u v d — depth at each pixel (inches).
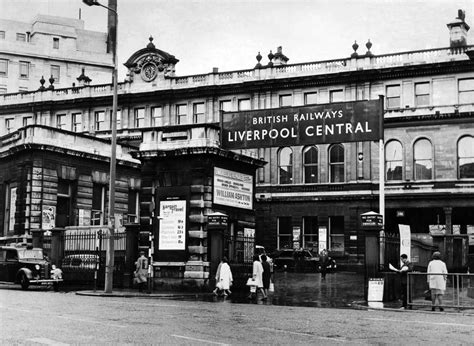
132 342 502.9
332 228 2304.4
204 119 2536.9
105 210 1931.6
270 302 999.6
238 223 1352.1
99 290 1253.1
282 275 1775.3
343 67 2326.5
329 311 831.1
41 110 2819.9
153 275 1250.6
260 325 641.6
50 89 2824.8
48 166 1760.6
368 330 613.6
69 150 1807.3
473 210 2183.8
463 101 2162.9
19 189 1753.2
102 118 2723.9
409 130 2223.2
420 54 2224.4
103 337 530.9
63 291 1257.4
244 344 503.8
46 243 1531.7
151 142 1320.1
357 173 2273.6
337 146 2340.1
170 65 2618.1
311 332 591.5
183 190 1275.8
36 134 1743.4
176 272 1261.1
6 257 1334.9
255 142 1244.5
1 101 2896.2
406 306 904.3
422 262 1568.7
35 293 1162.0
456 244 1608.0
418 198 2175.2
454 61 2153.1
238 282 1272.1
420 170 2206.0
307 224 2340.1
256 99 2459.4
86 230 1450.5
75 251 1421.0
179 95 2578.7
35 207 1723.7
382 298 966.4
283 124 1223.5
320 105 1194.6
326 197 2297.0
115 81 1186.0
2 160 1861.5
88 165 1882.4
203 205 1258.6
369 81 2288.4
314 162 2364.7
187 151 1270.9
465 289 885.8
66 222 1813.5
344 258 2249.0
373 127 1152.8
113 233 1147.3
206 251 1252.5
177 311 783.1
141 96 2635.3
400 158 2230.6
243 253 1353.3
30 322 639.1
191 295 1128.2
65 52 3971.5
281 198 2358.5
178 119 2593.5
